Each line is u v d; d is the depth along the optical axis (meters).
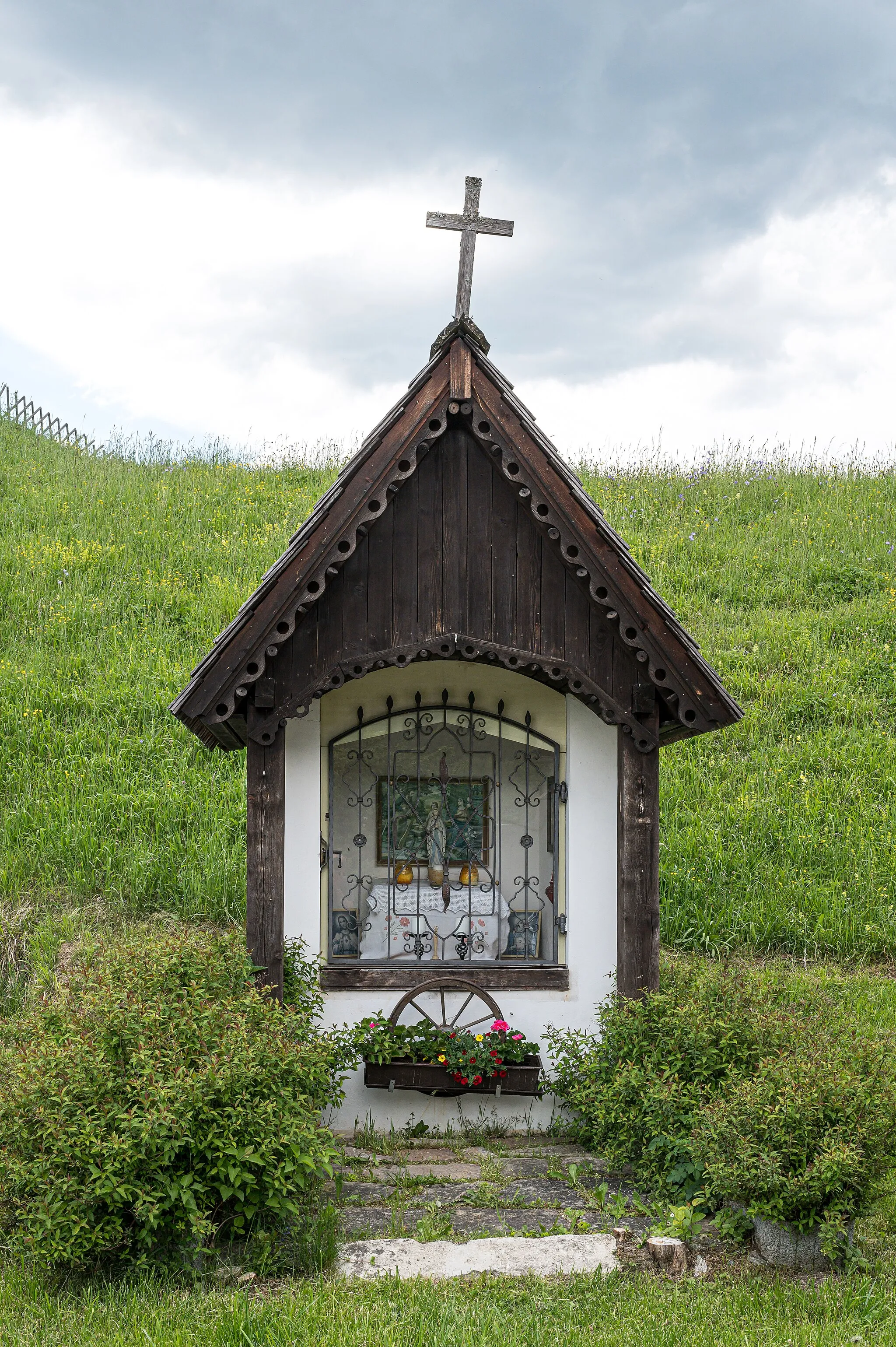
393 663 5.80
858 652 12.58
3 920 8.24
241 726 6.14
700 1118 4.85
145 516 15.83
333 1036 5.93
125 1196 3.99
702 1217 4.71
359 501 5.54
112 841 8.98
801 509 17.06
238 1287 4.14
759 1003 5.65
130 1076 4.38
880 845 9.52
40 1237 4.06
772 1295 4.12
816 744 10.96
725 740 11.14
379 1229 4.69
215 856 8.95
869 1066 4.78
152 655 11.89
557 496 5.70
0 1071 4.81
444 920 6.67
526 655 5.87
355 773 6.70
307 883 6.18
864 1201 4.48
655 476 19.00
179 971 5.27
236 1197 4.33
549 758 6.70
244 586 13.70
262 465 19.69
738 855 9.47
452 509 5.86
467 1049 5.91
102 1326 3.83
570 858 6.38
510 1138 6.10
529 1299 4.06
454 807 6.73
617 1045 5.69
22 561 13.80
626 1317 3.93
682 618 13.59
